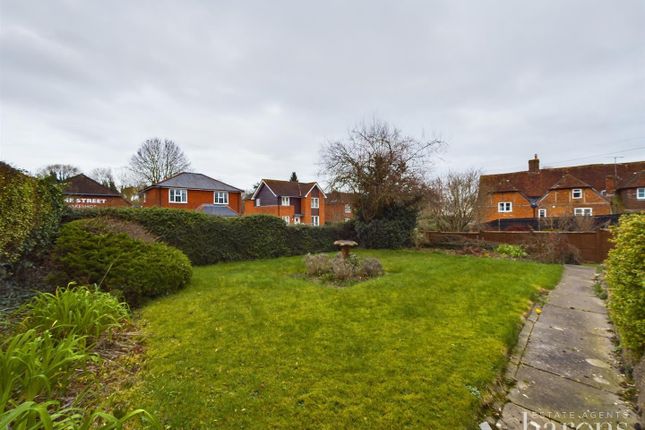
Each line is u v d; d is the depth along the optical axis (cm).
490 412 235
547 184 3012
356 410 224
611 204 2569
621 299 300
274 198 3347
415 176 1259
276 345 324
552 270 752
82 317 323
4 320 319
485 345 324
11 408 204
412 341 333
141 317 418
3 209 418
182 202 2617
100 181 4084
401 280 610
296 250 1167
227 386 251
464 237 1369
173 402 229
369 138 1288
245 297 497
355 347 319
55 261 486
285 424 210
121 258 485
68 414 209
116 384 255
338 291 536
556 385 275
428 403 232
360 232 1327
